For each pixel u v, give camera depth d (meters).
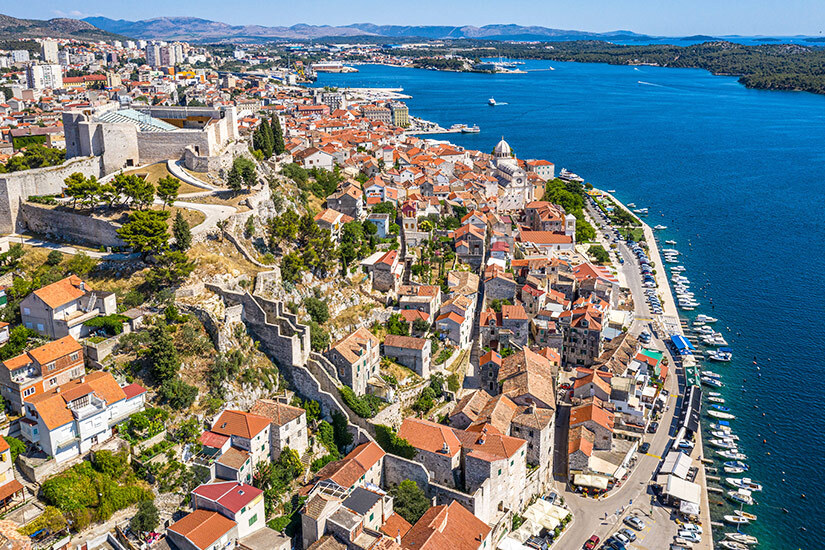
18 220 180.38
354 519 118.94
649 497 156.75
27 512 109.44
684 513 151.00
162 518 119.50
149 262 160.38
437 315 197.50
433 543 117.38
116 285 156.00
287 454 134.38
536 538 141.00
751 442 179.62
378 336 180.25
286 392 149.38
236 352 145.38
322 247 188.38
